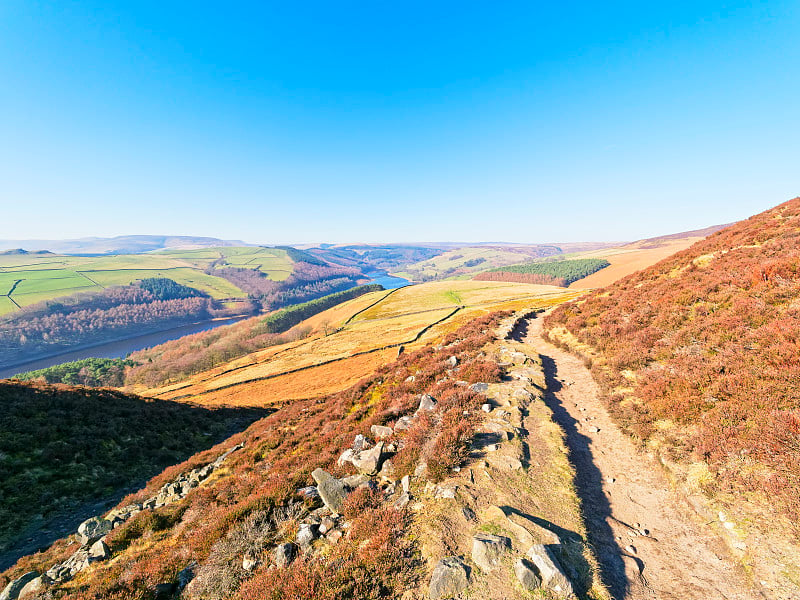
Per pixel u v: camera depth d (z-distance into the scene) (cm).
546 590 560
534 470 927
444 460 916
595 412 1316
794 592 543
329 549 734
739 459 789
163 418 3672
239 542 838
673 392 1133
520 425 1164
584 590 577
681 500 805
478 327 3172
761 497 703
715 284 1755
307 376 7388
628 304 2217
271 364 9281
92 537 1381
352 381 6366
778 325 1142
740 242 2284
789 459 699
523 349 2217
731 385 997
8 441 2328
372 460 1052
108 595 833
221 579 752
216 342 15275
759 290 1472
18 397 2900
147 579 845
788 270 1495
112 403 3481
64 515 2027
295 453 1662
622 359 1557
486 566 605
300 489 1044
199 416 4194
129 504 1788
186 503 1484
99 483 2380
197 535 971
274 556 758
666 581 612
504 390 1493
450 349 2478
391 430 1284
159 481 1980
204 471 1911
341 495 915
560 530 711
